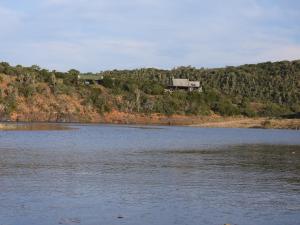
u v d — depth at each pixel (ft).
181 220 60.75
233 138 251.19
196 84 626.64
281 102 643.86
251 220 61.16
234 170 110.22
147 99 524.93
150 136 255.91
